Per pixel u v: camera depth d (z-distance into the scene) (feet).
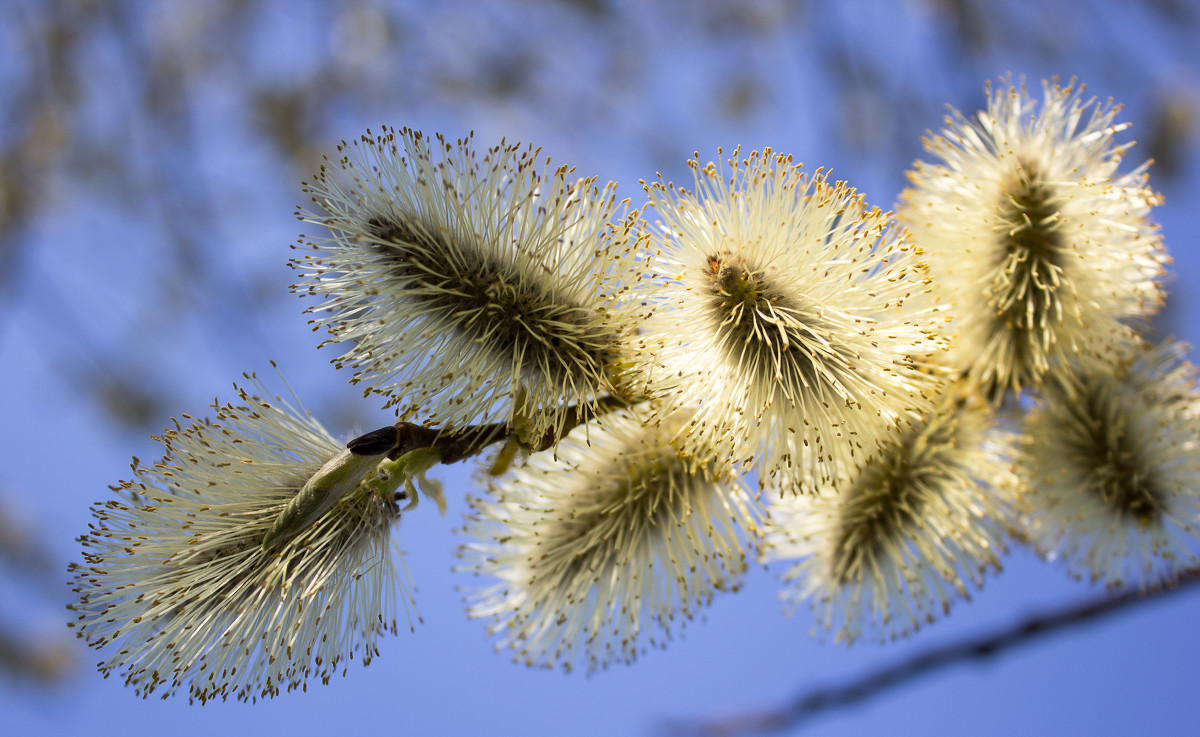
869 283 0.95
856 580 1.02
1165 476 1.02
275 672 0.91
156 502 0.91
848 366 0.94
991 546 1.01
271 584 0.91
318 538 0.92
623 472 0.98
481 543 0.99
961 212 1.00
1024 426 1.02
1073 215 1.00
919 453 1.01
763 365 0.95
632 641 0.98
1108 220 1.00
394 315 0.93
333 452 0.93
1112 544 1.03
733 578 0.98
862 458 0.95
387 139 0.93
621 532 0.97
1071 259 0.99
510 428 0.93
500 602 0.99
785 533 1.02
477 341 0.93
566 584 0.98
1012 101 1.02
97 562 0.91
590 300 0.94
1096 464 1.02
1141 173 1.01
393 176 0.93
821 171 0.95
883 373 0.94
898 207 1.02
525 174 0.94
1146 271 1.00
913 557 1.01
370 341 0.93
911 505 1.01
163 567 0.91
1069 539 1.03
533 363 0.93
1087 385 1.02
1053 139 1.01
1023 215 0.99
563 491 0.98
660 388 0.94
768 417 0.94
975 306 1.00
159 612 0.90
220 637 0.91
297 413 0.93
